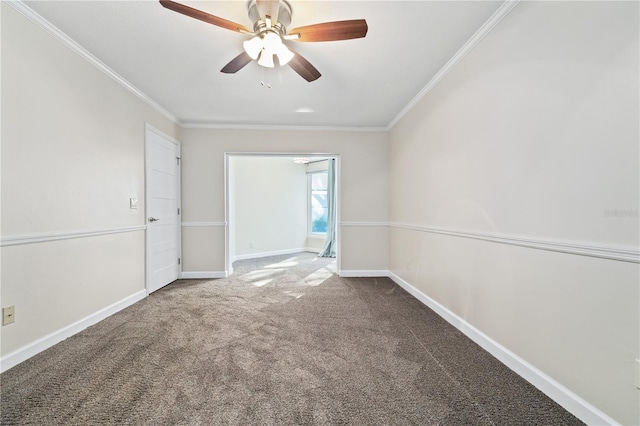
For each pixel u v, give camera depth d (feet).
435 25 6.35
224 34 6.77
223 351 6.45
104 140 8.29
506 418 4.39
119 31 6.65
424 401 4.78
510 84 5.74
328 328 7.77
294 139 13.88
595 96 4.13
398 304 9.80
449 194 8.14
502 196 6.01
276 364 5.91
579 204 4.38
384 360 6.09
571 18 4.47
